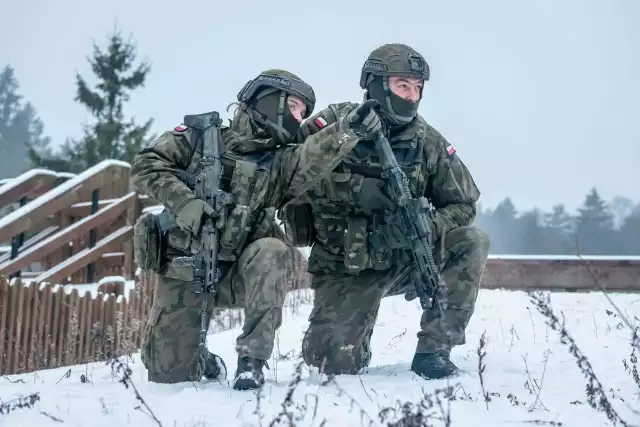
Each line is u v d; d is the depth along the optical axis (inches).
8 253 661.3
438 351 309.1
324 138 311.0
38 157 1656.0
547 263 702.5
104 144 1659.7
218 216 288.2
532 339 417.1
